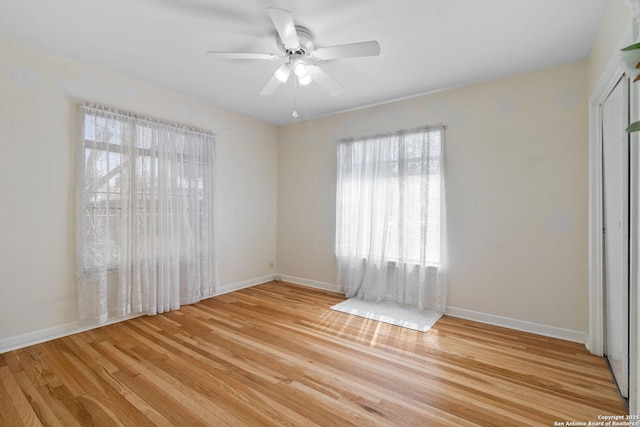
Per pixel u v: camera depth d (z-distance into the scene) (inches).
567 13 80.4
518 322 115.0
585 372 85.1
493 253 119.8
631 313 60.2
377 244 148.0
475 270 123.7
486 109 121.1
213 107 153.4
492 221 119.9
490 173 120.1
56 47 100.3
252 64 111.6
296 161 182.1
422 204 133.1
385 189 145.8
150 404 71.3
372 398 74.0
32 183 100.0
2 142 94.3
